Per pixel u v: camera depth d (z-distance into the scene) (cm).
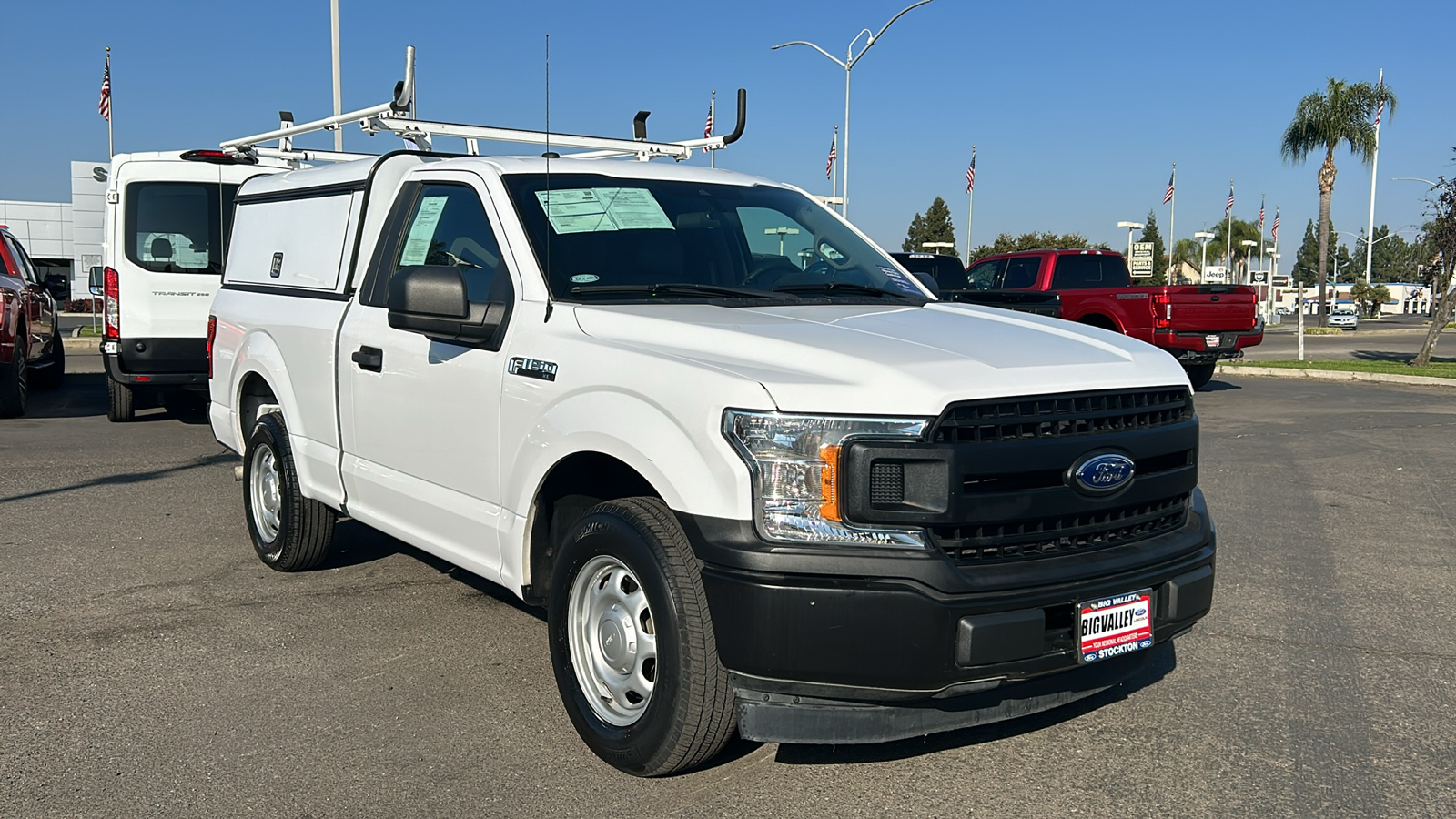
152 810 350
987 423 333
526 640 511
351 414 528
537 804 356
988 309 463
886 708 342
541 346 410
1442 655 501
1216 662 492
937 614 321
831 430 326
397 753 392
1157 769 385
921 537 325
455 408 451
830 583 322
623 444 362
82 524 726
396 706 434
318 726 414
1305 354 2653
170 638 509
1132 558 359
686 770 368
